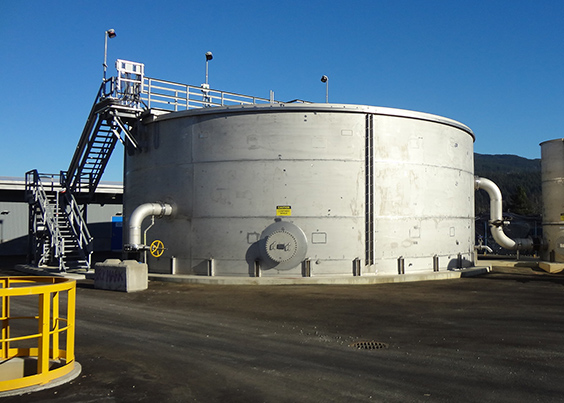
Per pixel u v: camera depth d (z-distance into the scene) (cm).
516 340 1008
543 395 686
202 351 924
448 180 2266
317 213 1980
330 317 1258
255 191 1997
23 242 4269
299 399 670
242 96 2692
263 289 1767
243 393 695
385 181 2058
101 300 1540
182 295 1638
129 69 2231
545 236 2667
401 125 2106
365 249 2009
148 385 730
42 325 725
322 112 2006
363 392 698
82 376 773
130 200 2391
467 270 2231
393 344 977
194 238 2061
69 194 2484
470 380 752
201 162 2066
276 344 977
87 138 2406
